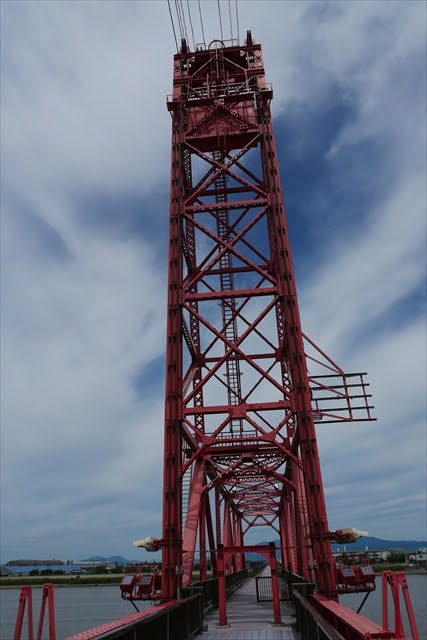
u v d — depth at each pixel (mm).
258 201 29719
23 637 68062
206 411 25500
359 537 20031
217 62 34156
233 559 52000
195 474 28266
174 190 30375
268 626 19844
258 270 27891
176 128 32562
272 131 31578
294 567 36219
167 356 26047
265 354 33469
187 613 16422
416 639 8039
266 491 47750
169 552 22156
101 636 8023
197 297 27359
